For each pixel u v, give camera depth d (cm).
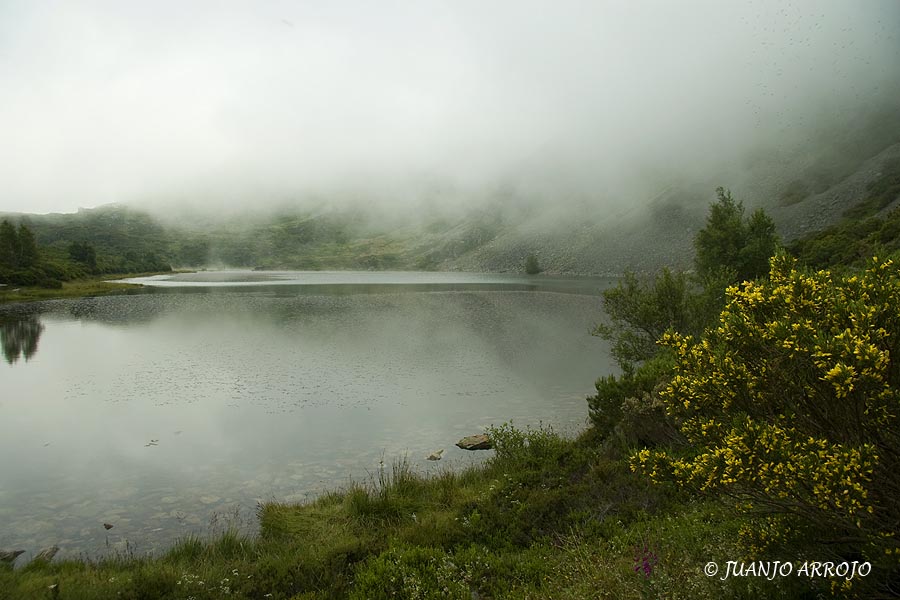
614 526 861
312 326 5334
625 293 2208
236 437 1895
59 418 2177
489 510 1020
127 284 13700
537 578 738
